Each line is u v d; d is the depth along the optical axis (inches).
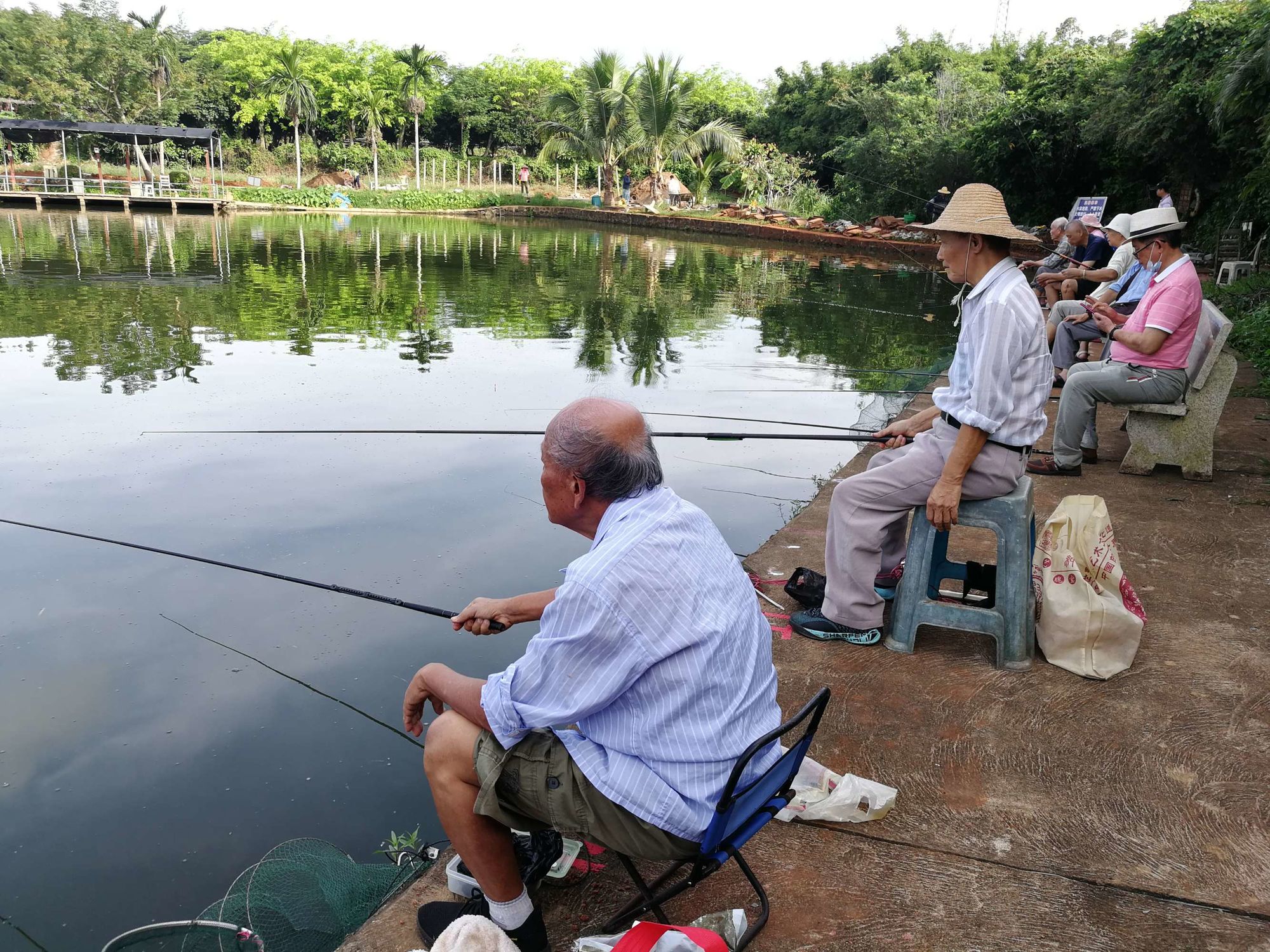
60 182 1396.4
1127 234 248.5
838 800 84.2
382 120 1943.9
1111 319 186.7
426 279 630.5
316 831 99.2
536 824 64.6
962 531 158.6
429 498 199.5
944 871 79.1
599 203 1464.1
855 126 1261.1
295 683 127.7
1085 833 83.7
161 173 1453.0
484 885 65.6
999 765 93.4
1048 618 112.0
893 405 260.8
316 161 1907.0
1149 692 106.4
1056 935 72.3
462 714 63.6
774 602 130.0
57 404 277.4
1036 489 177.0
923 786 90.3
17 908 88.1
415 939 72.4
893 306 539.8
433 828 99.7
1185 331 174.1
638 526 58.4
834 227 1016.2
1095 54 834.8
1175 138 596.7
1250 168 526.0
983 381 101.3
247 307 485.4
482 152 2137.1
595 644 56.4
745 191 1337.4
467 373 331.3
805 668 111.2
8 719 118.6
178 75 1804.9
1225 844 82.2
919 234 932.6
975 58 1230.9
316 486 207.2
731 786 56.9
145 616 146.1
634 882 65.7
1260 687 107.6
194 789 105.8
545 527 183.3
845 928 72.9
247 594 153.3
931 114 1001.5
